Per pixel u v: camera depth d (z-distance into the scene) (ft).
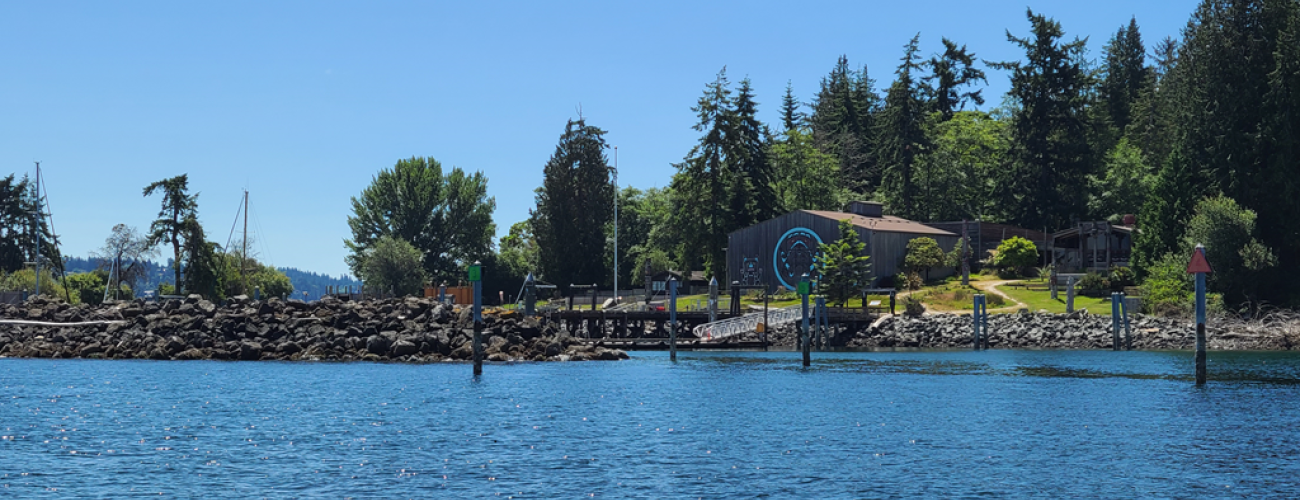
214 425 108.88
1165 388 149.07
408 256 469.57
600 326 283.79
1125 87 580.71
